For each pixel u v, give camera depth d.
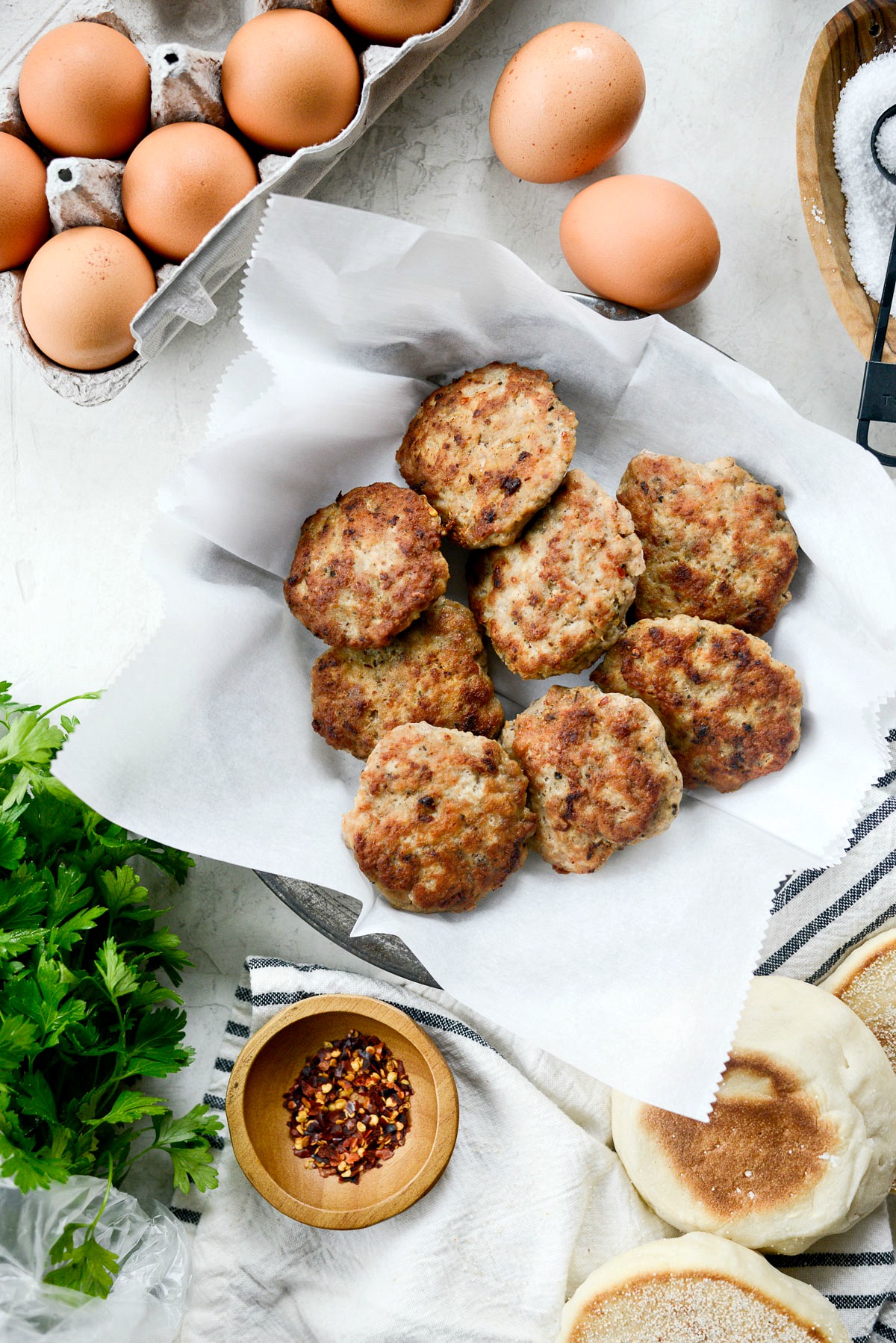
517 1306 0.66
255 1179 0.64
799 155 0.65
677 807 0.63
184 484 0.62
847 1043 0.65
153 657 0.62
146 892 0.64
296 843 0.64
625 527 0.63
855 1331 0.67
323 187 0.68
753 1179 0.65
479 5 0.65
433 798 0.63
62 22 0.65
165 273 0.64
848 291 0.65
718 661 0.64
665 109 0.68
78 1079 0.66
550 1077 0.68
